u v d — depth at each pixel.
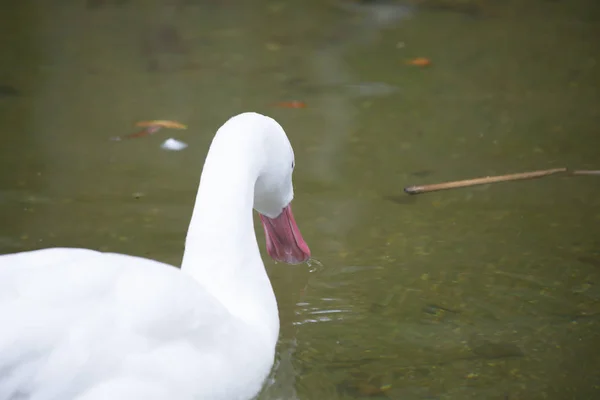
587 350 6.88
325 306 7.57
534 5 16.11
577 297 7.63
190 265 6.17
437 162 10.10
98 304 5.01
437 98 11.99
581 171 9.70
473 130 10.99
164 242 8.37
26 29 14.48
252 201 6.38
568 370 6.62
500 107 11.69
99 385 4.93
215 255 6.14
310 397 6.32
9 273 4.91
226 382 5.55
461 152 10.38
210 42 14.12
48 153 10.23
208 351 5.46
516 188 9.61
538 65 13.20
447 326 7.27
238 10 15.82
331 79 12.63
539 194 9.47
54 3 15.92
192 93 12.06
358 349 6.96
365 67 13.11
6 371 4.64
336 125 11.10
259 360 5.90
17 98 11.77
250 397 5.89
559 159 10.14
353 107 11.68
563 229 8.73
